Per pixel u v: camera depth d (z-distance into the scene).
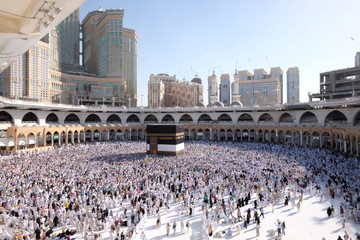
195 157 42.34
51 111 68.50
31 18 6.53
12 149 49.47
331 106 57.03
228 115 84.00
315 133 56.66
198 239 16.33
